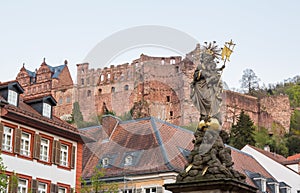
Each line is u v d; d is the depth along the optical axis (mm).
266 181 51500
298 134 133375
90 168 39219
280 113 136375
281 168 55625
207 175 10375
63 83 101062
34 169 35688
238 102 125250
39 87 102812
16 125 34750
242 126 94062
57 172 37500
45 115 37750
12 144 34281
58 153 37781
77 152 39406
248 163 53469
